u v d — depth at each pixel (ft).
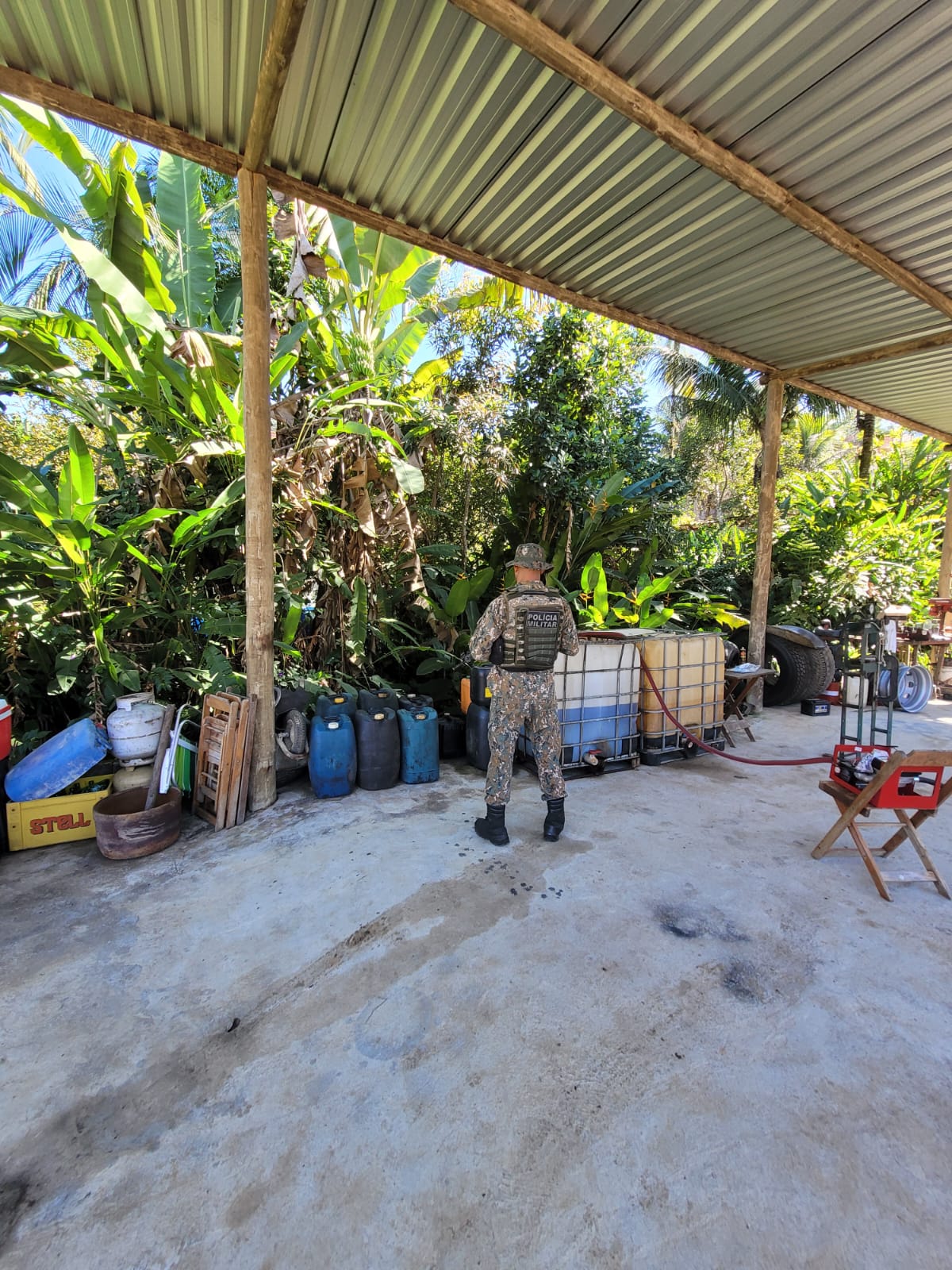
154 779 9.89
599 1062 5.56
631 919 7.84
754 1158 4.66
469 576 20.48
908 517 32.27
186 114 9.28
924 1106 5.12
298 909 8.01
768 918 7.95
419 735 12.81
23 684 12.47
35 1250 3.99
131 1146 4.73
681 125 8.52
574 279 13.83
